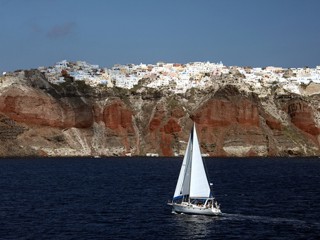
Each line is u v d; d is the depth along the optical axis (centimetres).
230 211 11312
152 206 11988
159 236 8938
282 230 9381
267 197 13662
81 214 10850
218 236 8962
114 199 13175
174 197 11044
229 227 9644
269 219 10356
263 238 8812
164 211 11269
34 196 13662
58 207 11762
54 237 8769
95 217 10525
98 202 12612
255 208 11744
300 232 9231
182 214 10875
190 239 8775
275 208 11756
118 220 10231
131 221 10138
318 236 8944
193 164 10662
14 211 11150
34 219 10244
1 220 10112
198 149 10650
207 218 10456
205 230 9388
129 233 9125
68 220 10169
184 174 10869
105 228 9488
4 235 8875
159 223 9969
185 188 10856
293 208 11769
